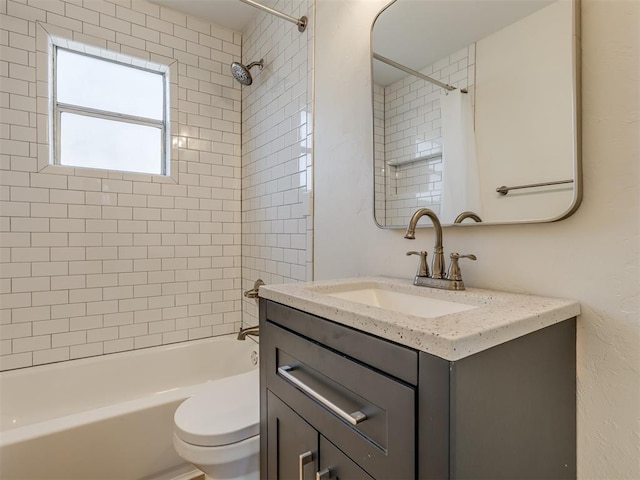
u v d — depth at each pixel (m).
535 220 0.86
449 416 0.52
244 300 2.51
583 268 0.79
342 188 1.54
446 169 1.09
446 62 1.10
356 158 1.45
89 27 2.03
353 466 0.69
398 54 1.26
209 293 2.45
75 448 1.36
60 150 2.05
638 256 0.71
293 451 0.88
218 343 2.37
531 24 0.88
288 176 1.96
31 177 1.89
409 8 1.22
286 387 0.91
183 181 2.34
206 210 2.43
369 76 1.39
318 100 1.69
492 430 0.59
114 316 2.13
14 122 1.84
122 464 1.45
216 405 1.27
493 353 0.58
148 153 2.33
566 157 0.81
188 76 2.36
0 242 1.82
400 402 0.59
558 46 0.82
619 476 0.75
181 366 2.25
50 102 1.97
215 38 2.46
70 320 2.00
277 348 0.96
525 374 0.65
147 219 2.22
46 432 1.31
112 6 2.10
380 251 1.35
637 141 0.71
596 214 0.77
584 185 0.78
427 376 0.55
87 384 1.98
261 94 2.27
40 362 1.92
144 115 2.31
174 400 1.56
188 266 2.37
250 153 2.42
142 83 2.31
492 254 0.98
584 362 0.79
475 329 0.57
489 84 0.98
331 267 1.61
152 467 1.52
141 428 1.49
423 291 1.03
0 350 1.83
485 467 0.57
